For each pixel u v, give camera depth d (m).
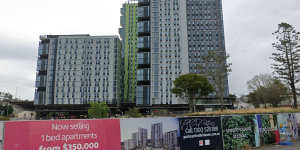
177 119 10.43
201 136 11.12
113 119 8.61
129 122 8.95
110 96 116.44
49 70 120.06
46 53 122.19
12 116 98.69
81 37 123.62
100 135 8.23
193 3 124.31
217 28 120.06
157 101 104.06
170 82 105.75
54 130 7.36
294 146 13.81
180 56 108.81
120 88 130.00
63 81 118.81
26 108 125.44
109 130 8.44
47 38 124.38
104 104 58.12
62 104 116.25
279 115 15.76
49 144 7.19
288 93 52.12
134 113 49.62
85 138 7.91
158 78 106.62
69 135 7.63
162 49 109.88
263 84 66.31
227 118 12.52
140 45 112.00
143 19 116.38
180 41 110.31
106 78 118.75
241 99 100.38
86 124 8.02
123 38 158.50
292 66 43.41
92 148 8.01
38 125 7.06
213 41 118.44
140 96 106.00
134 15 156.12
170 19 113.19
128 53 147.12
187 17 122.75
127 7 159.12
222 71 45.28
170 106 102.81
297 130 16.89
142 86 107.00
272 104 56.78
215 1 123.75
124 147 8.66
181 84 60.16
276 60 45.53
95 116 55.84
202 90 60.06
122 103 125.00
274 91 54.16
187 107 101.12
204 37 119.44
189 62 116.00
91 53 122.06
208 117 11.66
